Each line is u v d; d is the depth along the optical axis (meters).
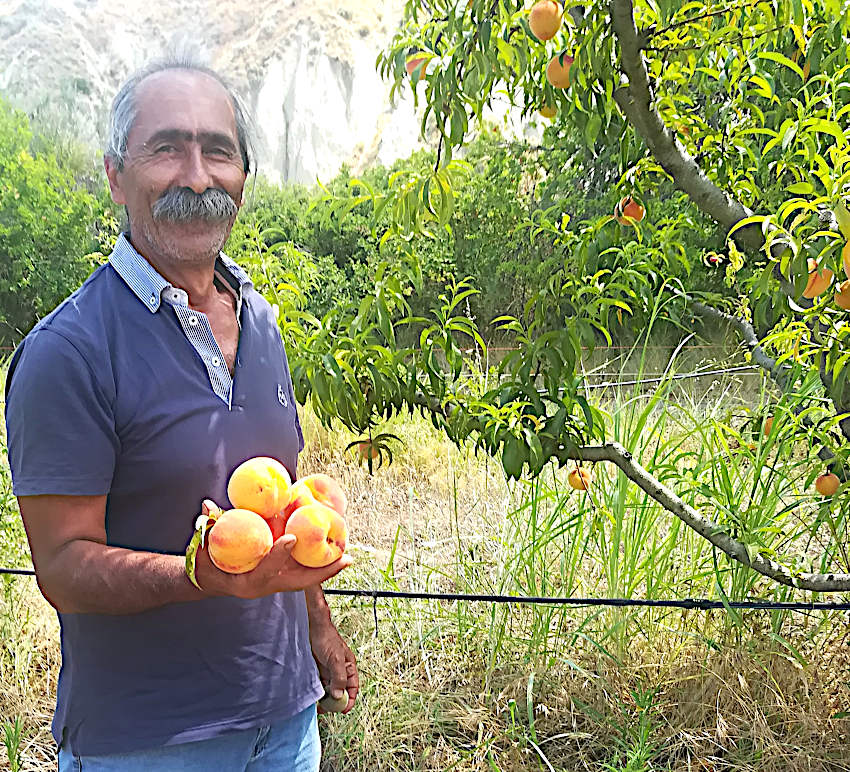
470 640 3.05
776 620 2.74
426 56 1.97
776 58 1.94
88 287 1.42
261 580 1.10
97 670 1.40
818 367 1.96
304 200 11.94
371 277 2.39
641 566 2.87
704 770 2.53
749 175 2.46
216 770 1.45
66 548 1.28
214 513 1.12
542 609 2.98
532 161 9.49
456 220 9.48
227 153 1.46
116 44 25.91
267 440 1.52
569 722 2.75
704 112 2.45
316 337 2.28
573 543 2.99
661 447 2.94
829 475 2.38
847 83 1.98
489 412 2.14
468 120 1.95
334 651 1.82
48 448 1.28
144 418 1.36
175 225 1.41
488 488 4.23
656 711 2.70
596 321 2.12
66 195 12.94
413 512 4.35
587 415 2.09
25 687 2.93
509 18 1.84
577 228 2.73
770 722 2.63
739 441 2.65
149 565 1.22
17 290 12.78
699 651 2.84
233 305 1.59
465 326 2.31
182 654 1.41
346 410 2.24
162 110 1.40
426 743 2.71
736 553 2.28
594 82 1.84
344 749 2.68
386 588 3.21
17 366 1.33
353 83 33.03
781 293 1.85
